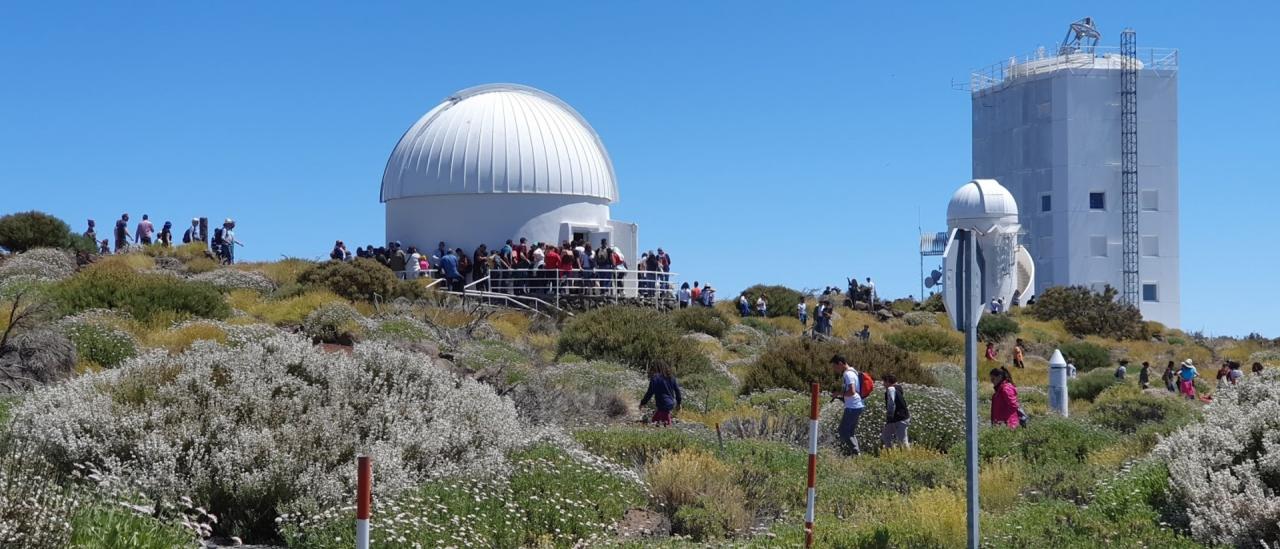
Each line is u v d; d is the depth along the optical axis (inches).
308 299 1198.9
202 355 490.9
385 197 1968.5
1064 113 3198.8
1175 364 1815.9
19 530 292.8
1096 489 491.5
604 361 1066.1
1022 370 1536.7
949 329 1888.5
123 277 1092.5
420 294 1395.2
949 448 696.4
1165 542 385.4
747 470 521.3
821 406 829.8
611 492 456.4
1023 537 393.7
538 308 1524.4
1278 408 454.0
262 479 406.3
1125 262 3184.1
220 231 1594.5
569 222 1924.2
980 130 3479.3
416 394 509.0
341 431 445.7
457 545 368.5
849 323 1897.1
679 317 1553.9
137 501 374.3
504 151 1898.4
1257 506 384.2
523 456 490.9
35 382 669.3
